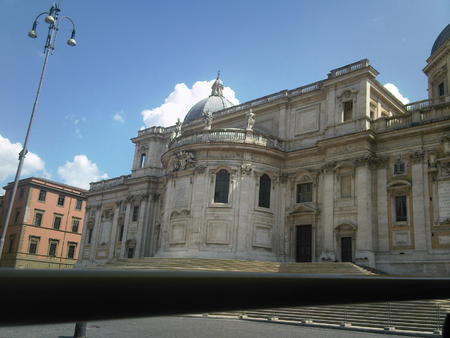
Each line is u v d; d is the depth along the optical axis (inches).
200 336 692.1
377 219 1457.9
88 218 2684.5
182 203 1710.1
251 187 1672.0
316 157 1681.8
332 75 1681.8
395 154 1473.9
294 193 1713.8
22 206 3061.0
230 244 1600.6
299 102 1819.6
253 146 1680.6
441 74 1673.2
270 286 33.5
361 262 1407.5
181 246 1657.2
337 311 971.9
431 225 1343.5
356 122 1562.5
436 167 1371.8
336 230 1507.1
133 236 2304.4
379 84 1637.6
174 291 28.7
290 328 857.5
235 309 31.8
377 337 743.1
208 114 1854.1
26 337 631.8
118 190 2539.4
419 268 1328.7
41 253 3065.9
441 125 1368.1
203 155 1713.8
